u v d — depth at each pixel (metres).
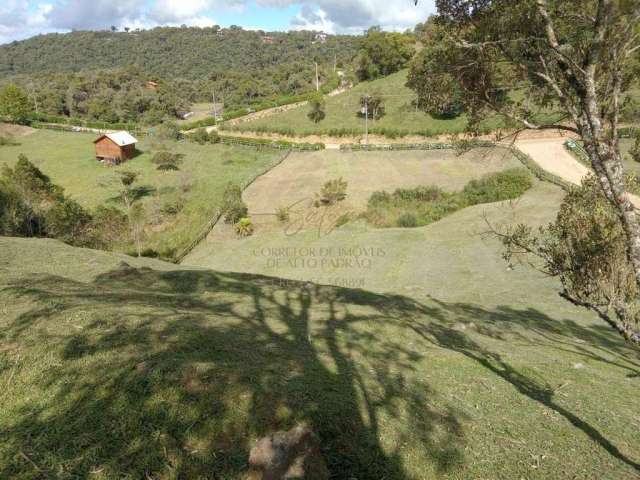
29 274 10.72
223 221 29.83
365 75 78.19
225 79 104.50
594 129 4.15
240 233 27.67
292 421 4.57
